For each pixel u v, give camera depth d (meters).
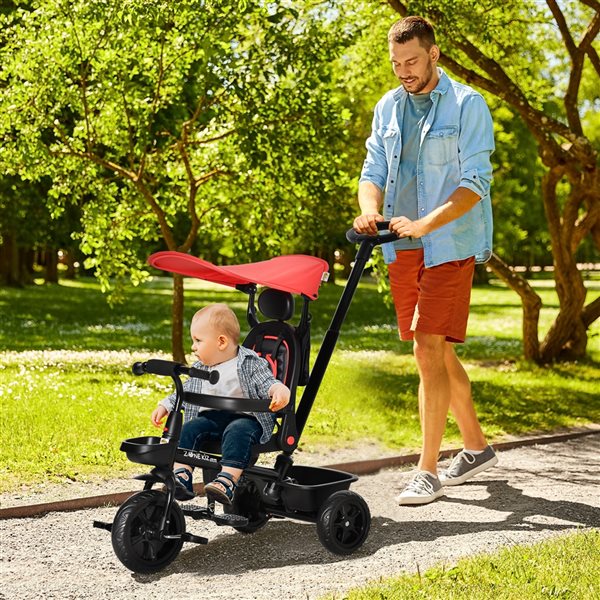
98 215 12.30
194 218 12.22
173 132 12.66
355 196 12.98
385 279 12.11
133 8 9.80
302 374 4.94
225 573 4.40
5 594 4.09
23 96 11.00
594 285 45.66
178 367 4.43
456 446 7.62
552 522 5.39
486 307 30.94
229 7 10.18
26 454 6.72
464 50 11.91
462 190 5.52
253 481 4.88
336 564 4.55
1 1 14.39
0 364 12.55
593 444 8.25
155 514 4.43
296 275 4.86
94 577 4.35
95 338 17.45
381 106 6.05
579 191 13.69
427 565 4.47
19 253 41.34
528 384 11.83
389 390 10.51
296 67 11.12
